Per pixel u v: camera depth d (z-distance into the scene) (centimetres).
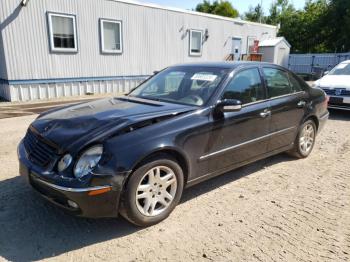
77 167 280
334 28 2984
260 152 440
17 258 268
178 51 1627
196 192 399
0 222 319
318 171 477
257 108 418
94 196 278
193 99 383
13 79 1094
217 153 373
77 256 272
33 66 1132
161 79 452
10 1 1037
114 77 1388
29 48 1109
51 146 302
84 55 1267
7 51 1062
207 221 330
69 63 1228
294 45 3381
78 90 1282
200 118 351
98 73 1329
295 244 293
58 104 1062
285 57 2206
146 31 1458
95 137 292
